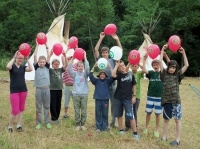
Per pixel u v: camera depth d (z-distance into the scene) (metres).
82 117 6.02
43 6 27.34
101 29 26.58
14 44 27.62
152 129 6.23
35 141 5.07
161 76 5.35
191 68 24.48
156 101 5.72
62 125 6.21
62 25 14.88
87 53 26.53
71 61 6.19
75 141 5.22
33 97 9.40
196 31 25.48
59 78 6.35
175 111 5.19
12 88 5.51
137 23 23.67
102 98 5.80
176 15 22.88
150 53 5.64
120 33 26.33
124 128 6.13
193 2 22.03
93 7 26.16
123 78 5.59
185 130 6.18
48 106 6.02
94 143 5.13
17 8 27.88
